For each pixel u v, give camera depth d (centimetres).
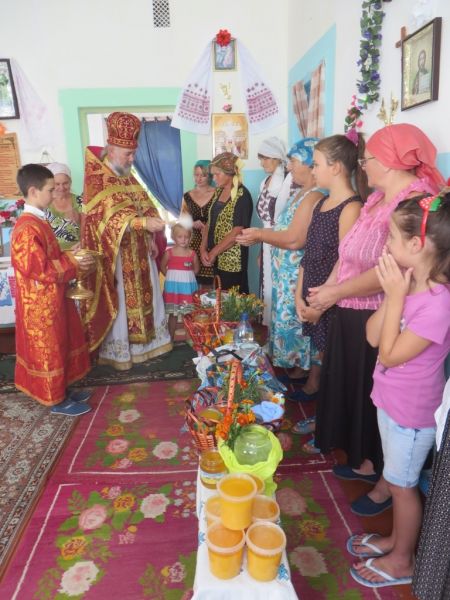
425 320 121
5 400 281
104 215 287
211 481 130
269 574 101
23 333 242
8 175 412
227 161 323
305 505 186
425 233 116
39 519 182
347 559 160
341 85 273
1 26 388
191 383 294
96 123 422
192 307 242
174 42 405
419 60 178
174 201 446
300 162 228
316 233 197
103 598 147
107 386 292
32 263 223
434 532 114
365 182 189
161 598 147
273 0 403
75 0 390
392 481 142
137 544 168
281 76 418
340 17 270
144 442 232
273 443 122
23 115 405
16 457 223
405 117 196
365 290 163
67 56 400
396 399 134
